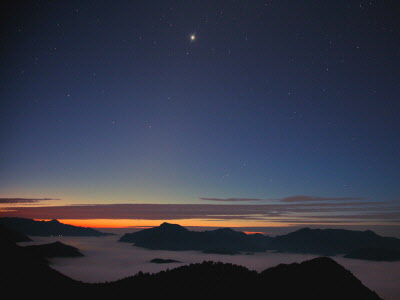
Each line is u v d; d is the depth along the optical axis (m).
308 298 61.69
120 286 63.53
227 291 60.75
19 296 53.28
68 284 63.66
